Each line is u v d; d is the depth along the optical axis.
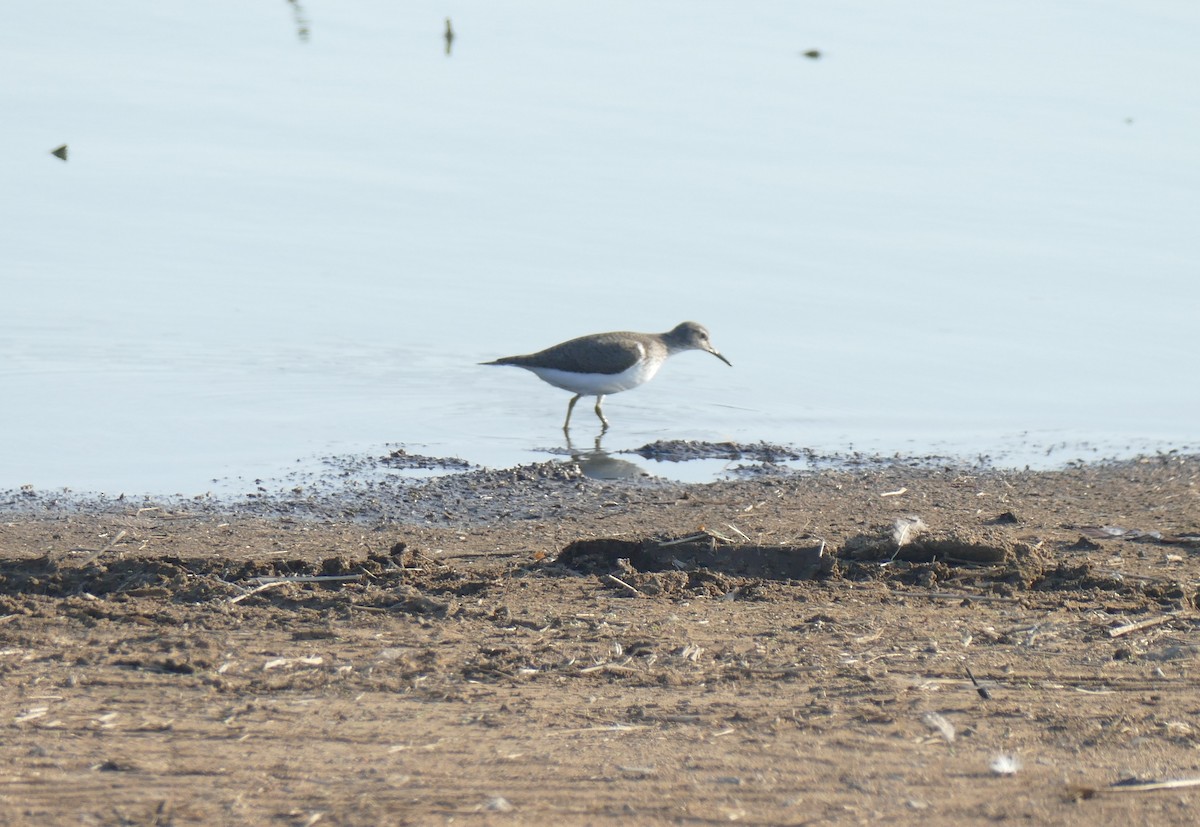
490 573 11.14
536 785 6.88
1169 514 14.03
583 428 18.20
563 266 23.44
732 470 16.41
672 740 7.47
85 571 10.81
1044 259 24.11
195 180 26.70
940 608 10.18
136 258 23.19
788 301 22.41
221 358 19.75
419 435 17.48
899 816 6.55
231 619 9.60
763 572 11.23
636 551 11.54
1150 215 26.08
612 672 8.59
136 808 6.59
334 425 17.62
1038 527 13.41
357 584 10.59
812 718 7.81
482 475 15.68
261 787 6.83
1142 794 6.77
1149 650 9.11
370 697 8.12
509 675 8.52
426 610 9.87
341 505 14.52
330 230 24.64
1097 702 8.12
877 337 21.22
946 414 18.69
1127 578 11.11
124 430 16.98
